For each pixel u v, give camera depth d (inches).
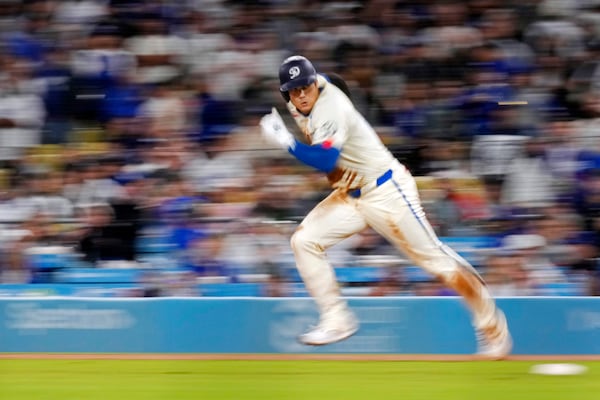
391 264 1071.6
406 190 791.7
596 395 669.9
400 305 886.4
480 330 826.8
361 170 780.6
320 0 1332.4
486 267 1091.9
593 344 883.4
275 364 820.6
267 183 1147.3
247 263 1088.8
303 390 691.4
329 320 803.4
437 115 1247.5
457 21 1318.9
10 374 767.1
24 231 1140.5
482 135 1227.2
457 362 828.6
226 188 1144.8
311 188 1138.0
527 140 1213.7
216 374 767.1
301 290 1071.0
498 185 1186.6
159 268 1101.1
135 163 1205.1
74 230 1143.0
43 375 761.6
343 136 751.1
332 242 803.4
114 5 1328.7
